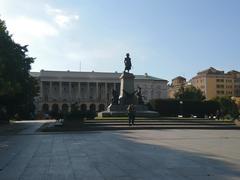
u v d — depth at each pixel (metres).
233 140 34.94
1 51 69.88
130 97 86.50
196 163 19.50
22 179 15.72
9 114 97.44
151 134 43.94
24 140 36.94
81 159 21.89
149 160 20.97
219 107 131.50
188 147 28.23
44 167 18.95
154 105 124.44
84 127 54.22
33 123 86.44
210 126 59.69
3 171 17.88
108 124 60.47
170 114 124.69
